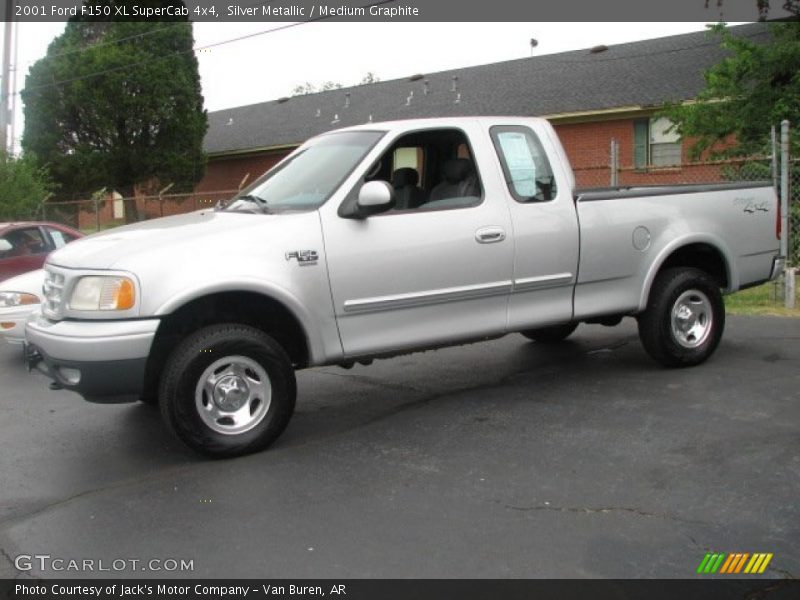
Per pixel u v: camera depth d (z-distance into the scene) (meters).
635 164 20.22
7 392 7.28
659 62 21.55
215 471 4.93
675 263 7.03
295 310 5.14
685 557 3.63
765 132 13.07
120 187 30.31
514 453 5.02
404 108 26.67
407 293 5.54
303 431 5.69
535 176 6.15
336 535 3.98
